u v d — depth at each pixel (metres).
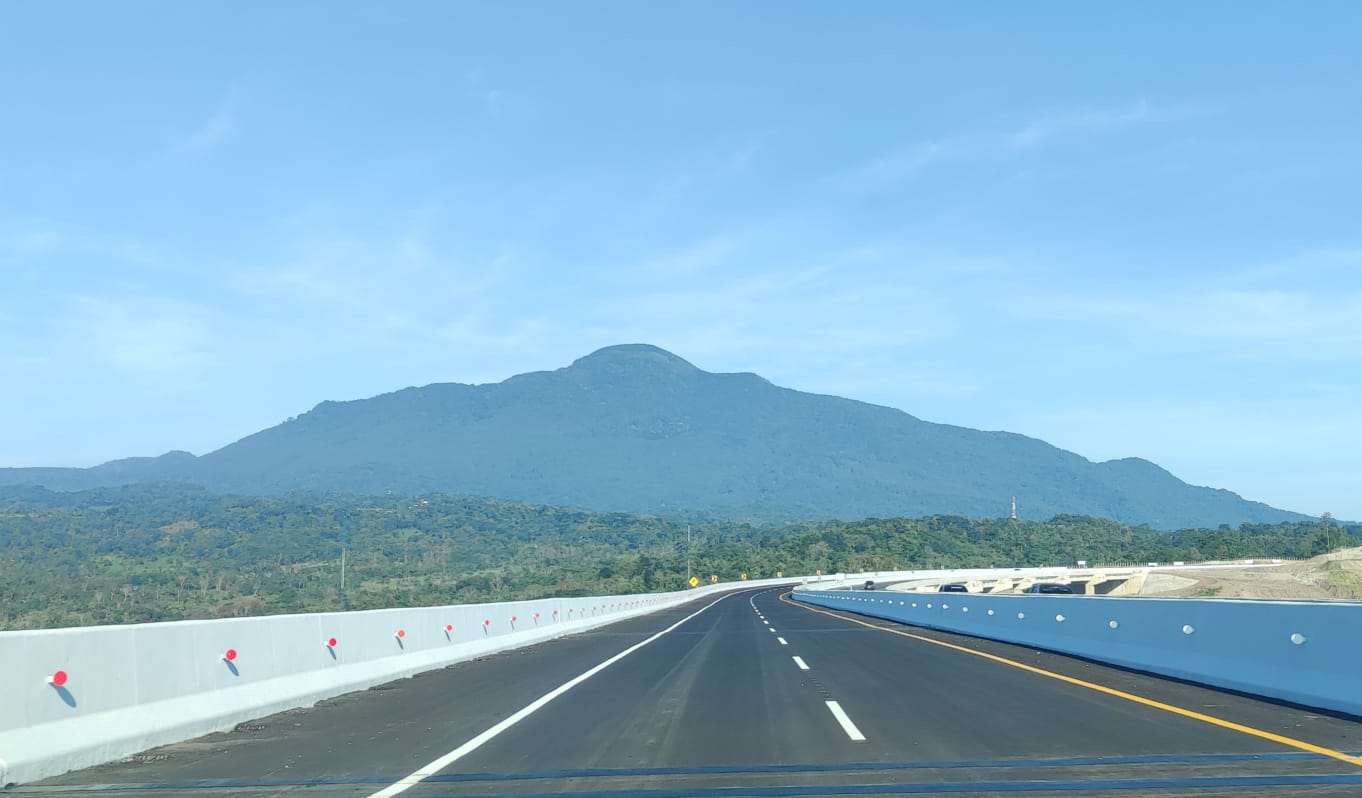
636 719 14.53
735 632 37.69
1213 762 10.54
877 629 38.59
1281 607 15.61
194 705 13.78
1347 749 11.15
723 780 10.20
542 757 11.70
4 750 10.43
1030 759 10.88
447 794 9.87
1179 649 18.70
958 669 20.81
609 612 51.62
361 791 10.08
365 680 19.17
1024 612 28.44
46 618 57.97
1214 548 158.50
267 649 16.06
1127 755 10.98
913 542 176.88
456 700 17.25
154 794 10.04
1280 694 15.11
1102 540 189.75
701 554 175.62
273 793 10.03
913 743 11.97
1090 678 18.64
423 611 23.42
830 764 10.84
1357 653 13.77
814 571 162.38
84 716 11.77
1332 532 147.25
